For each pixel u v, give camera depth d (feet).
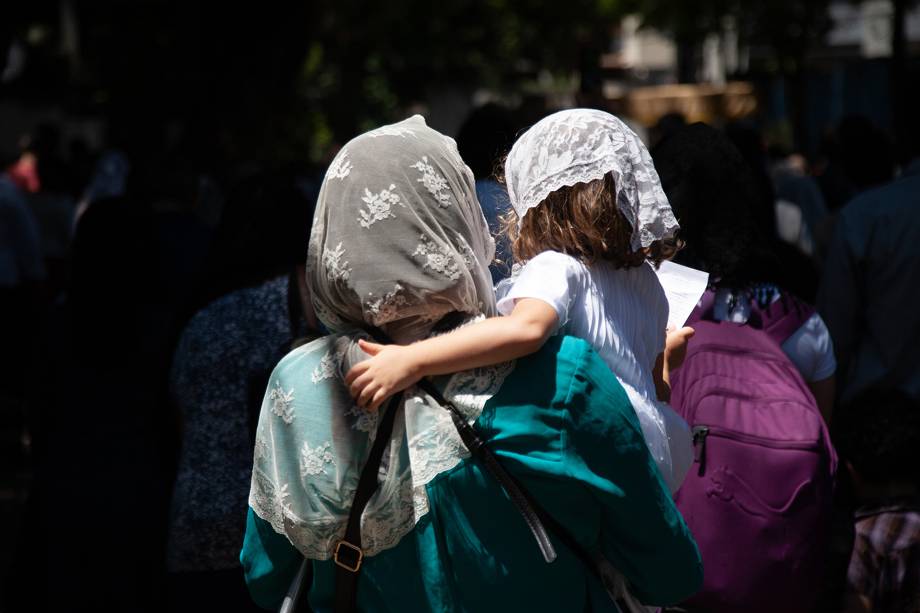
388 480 12.23
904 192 25.94
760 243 19.92
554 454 11.97
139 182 31.50
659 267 15.74
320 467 12.42
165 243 28.43
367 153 12.37
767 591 17.61
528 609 12.10
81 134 119.55
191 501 19.52
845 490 21.44
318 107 141.49
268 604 13.87
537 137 13.65
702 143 19.85
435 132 12.91
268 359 19.81
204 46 97.55
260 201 20.81
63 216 61.52
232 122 97.81
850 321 26.48
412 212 12.15
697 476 17.70
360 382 12.09
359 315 12.53
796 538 17.63
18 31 108.17
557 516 12.15
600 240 13.29
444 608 12.15
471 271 12.52
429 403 12.23
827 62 107.34
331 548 12.51
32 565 23.15
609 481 12.11
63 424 23.03
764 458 17.70
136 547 22.76
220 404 19.80
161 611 22.30
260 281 20.51
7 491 43.70
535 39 151.12
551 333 12.57
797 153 88.94
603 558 12.76
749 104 82.28
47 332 23.57
